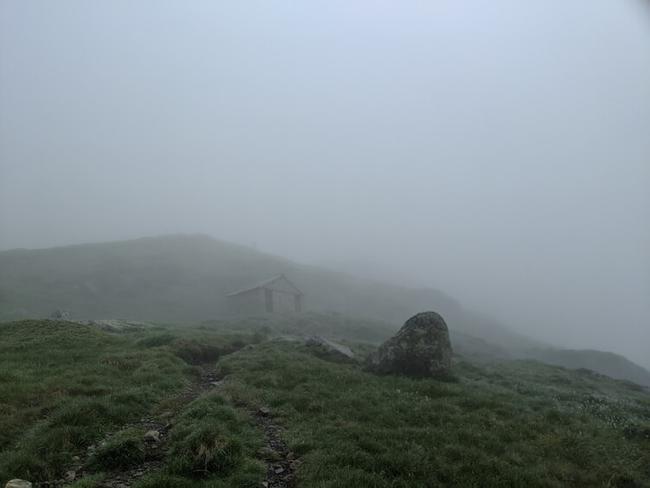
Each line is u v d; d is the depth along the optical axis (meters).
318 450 12.61
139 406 15.88
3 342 25.28
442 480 11.56
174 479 10.49
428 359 23.27
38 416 14.38
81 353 23.42
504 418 16.94
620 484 12.48
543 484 11.77
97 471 11.30
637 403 25.30
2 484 10.21
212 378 22.25
